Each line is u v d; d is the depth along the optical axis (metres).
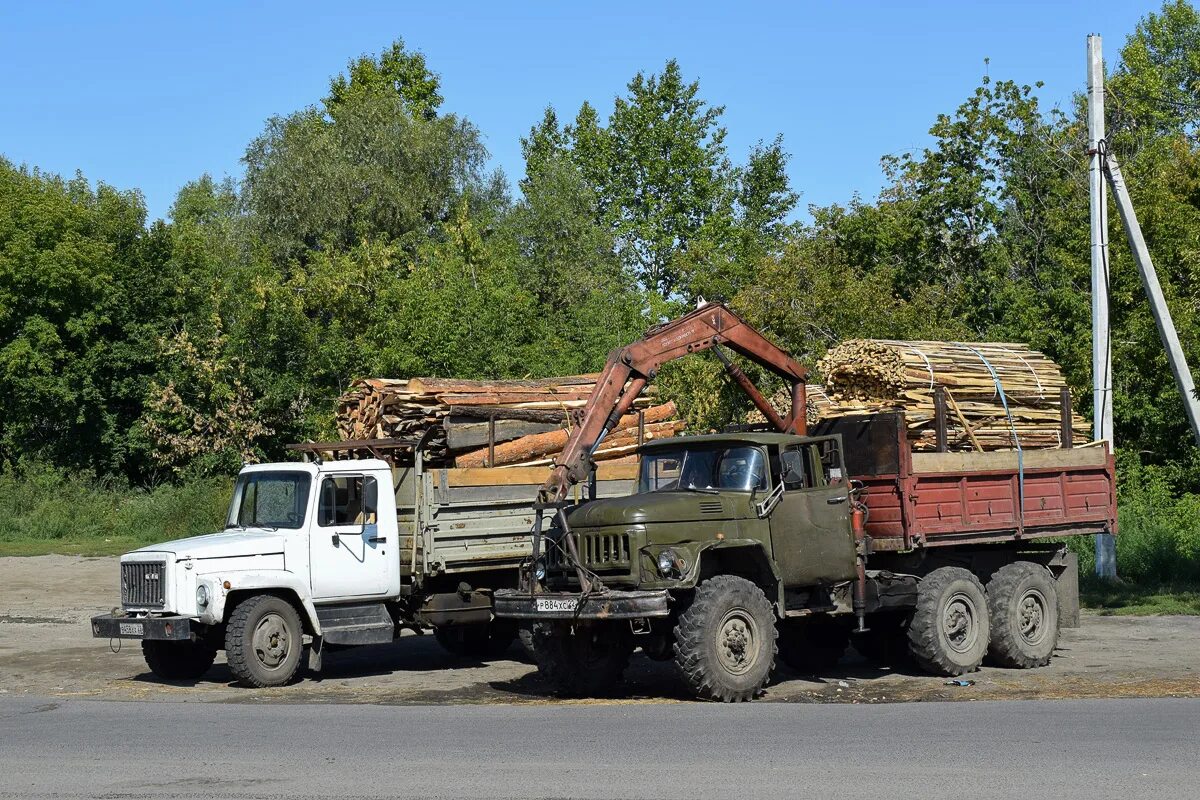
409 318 33.97
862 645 14.38
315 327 39.44
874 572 13.21
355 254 41.19
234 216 47.66
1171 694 11.43
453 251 38.91
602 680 12.34
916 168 36.50
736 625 11.55
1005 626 13.62
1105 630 16.67
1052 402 16.22
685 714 10.48
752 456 12.34
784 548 12.20
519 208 47.88
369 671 14.55
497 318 34.28
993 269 34.66
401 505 14.55
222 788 7.68
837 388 16.09
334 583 13.87
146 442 41.91
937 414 14.67
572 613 11.45
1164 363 25.06
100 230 43.66
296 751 8.88
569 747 8.86
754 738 9.12
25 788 7.80
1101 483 15.20
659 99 56.97
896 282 35.97
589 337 38.12
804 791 7.31
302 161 44.91
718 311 14.28
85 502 38.66
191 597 13.25
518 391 16.28
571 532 11.95
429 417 15.37
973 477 13.77
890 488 13.19
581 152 57.78
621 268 50.47
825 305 30.97
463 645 15.71
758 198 58.69
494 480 14.75
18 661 15.67
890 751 8.50
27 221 41.94
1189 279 25.75
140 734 9.79
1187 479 27.98
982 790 7.27
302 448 15.15
